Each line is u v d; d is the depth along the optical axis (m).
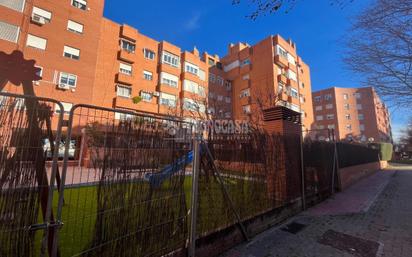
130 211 2.57
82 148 2.37
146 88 24.25
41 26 17.05
